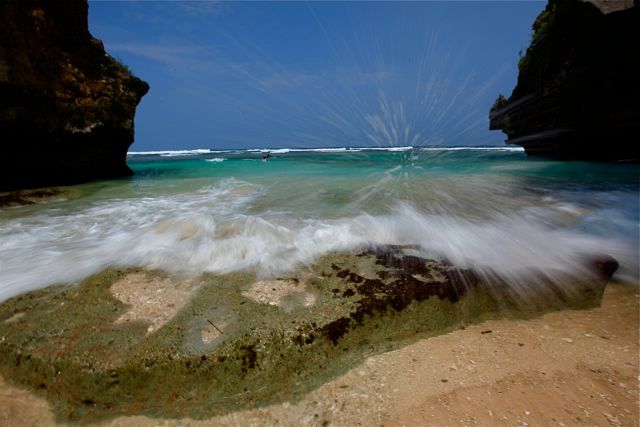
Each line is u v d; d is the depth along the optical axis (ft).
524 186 24.81
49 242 13.73
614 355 7.70
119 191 26.27
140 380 7.14
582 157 45.52
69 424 6.62
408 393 6.79
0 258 12.01
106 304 9.04
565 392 6.64
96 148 35.45
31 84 28.68
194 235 13.47
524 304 9.77
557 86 43.52
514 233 14.57
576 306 9.96
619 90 37.04
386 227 14.61
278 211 17.97
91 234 14.69
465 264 11.19
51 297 9.42
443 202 19.10
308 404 6.76
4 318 8.58
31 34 29.37
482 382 6.97
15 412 6.79
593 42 38.78
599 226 16.21
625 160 40.68
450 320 9.15
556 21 43.42
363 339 8.34
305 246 12.43
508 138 53.21
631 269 12.30
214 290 9.53
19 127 27.73
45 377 7.30
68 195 24.59
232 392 7.18
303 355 7.80
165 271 10.68
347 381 7.25
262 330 7.98
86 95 34.24
